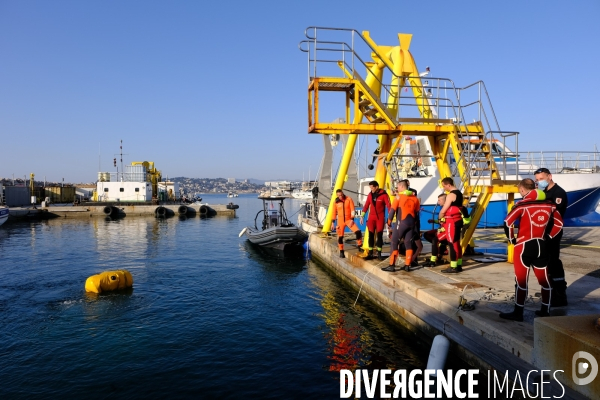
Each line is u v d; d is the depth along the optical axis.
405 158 17.66
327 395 5.18
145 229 30.06
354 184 18.69
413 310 6.77
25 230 28.89
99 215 42.34
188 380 5.62
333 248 12.85
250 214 52.88
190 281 12.02
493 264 8.79
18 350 6.64
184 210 46.12
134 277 12.54
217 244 21.06
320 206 19.16
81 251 18.48
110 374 5.79
